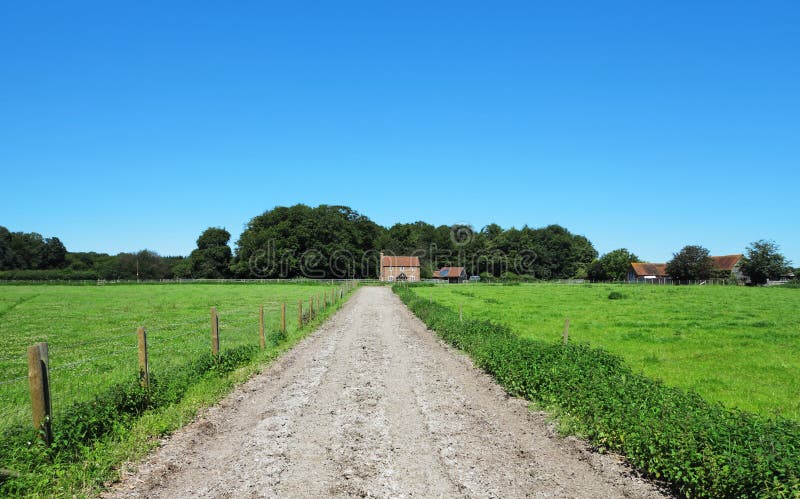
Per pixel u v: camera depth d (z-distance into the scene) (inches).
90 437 295.7
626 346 762.2
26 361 647.1
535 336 850.1
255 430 341.7
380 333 906.1
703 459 242.7
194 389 430.9
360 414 379.9
